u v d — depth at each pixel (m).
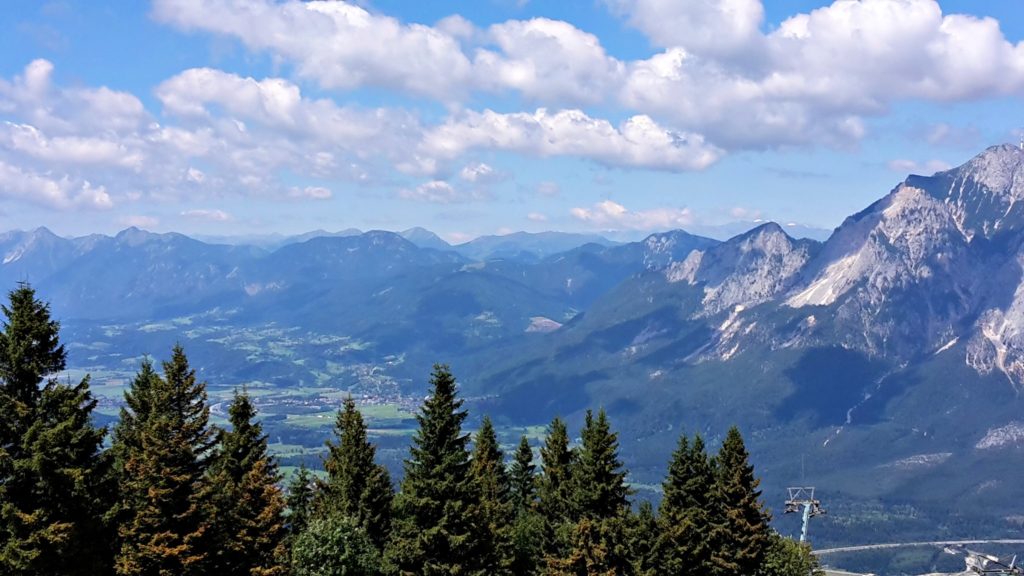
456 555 77.69
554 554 93.50
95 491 58.78
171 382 70.69
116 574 63.00
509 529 93.31
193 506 63.72
